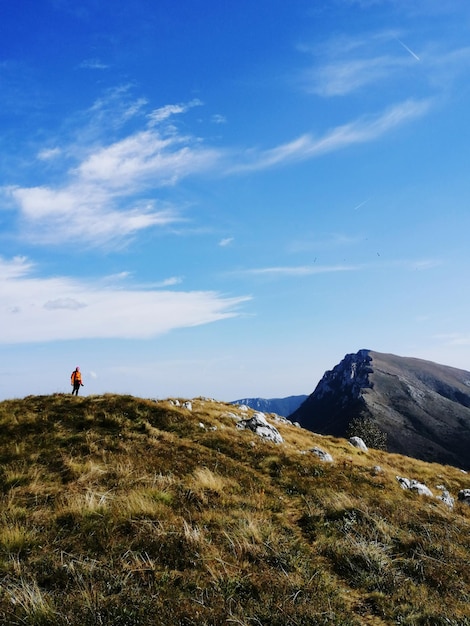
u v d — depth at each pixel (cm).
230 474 1652
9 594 707
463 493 2536
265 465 1941
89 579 760
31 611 661
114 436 2005
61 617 646
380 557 1022
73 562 819
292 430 3550
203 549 931
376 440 10969
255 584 809
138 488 1276
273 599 766
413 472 3188
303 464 2036
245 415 3547
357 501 1462
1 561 824
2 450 1683
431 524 1398
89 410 2400
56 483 1332
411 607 825
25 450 1703
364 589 896
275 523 1209
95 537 938
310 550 1065
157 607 689
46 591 737
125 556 866
